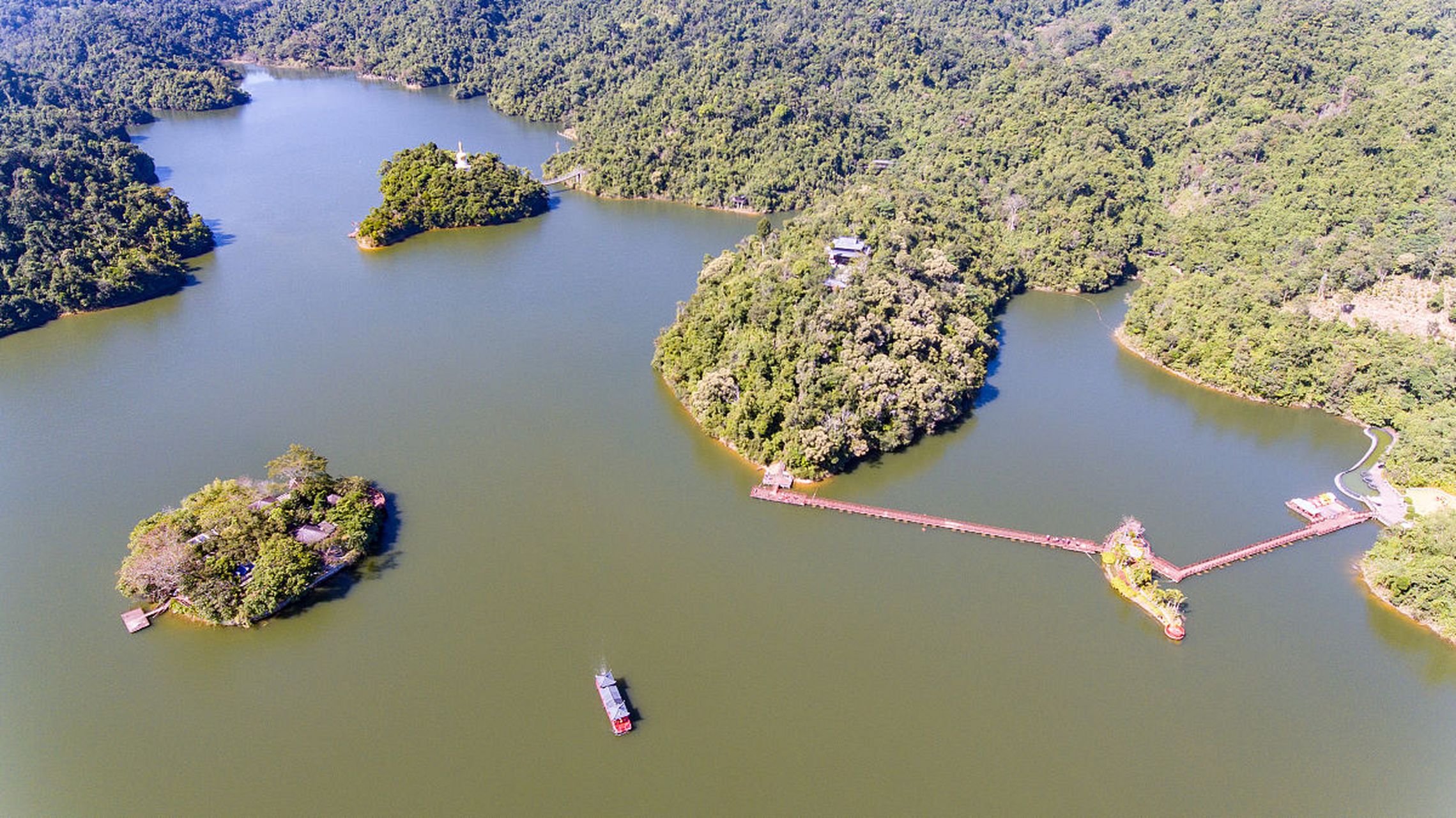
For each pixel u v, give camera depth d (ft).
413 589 461.78
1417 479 554.05
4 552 479.00
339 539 468.75
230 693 402.52
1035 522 526.57
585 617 447.01
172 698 399.24
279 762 370.73
